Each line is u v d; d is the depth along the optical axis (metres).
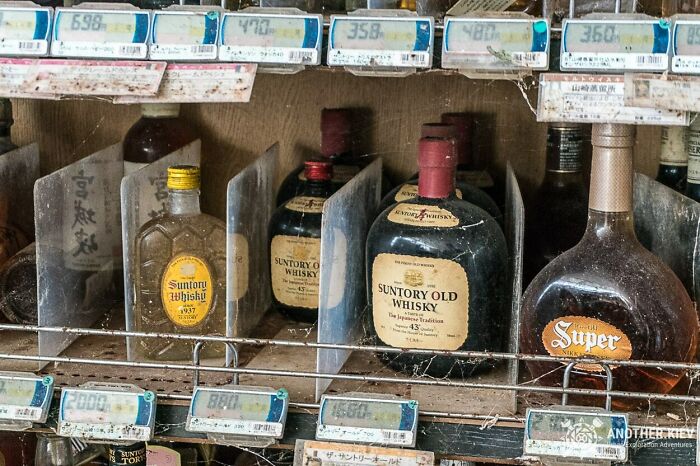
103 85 0.84
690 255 0.99
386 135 1.32
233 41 0.84
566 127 1.13
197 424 0.88
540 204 1.15
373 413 0.88
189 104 1.35
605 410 0.85
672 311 0.90
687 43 0.77
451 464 1.04
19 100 1.36
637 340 0.89
